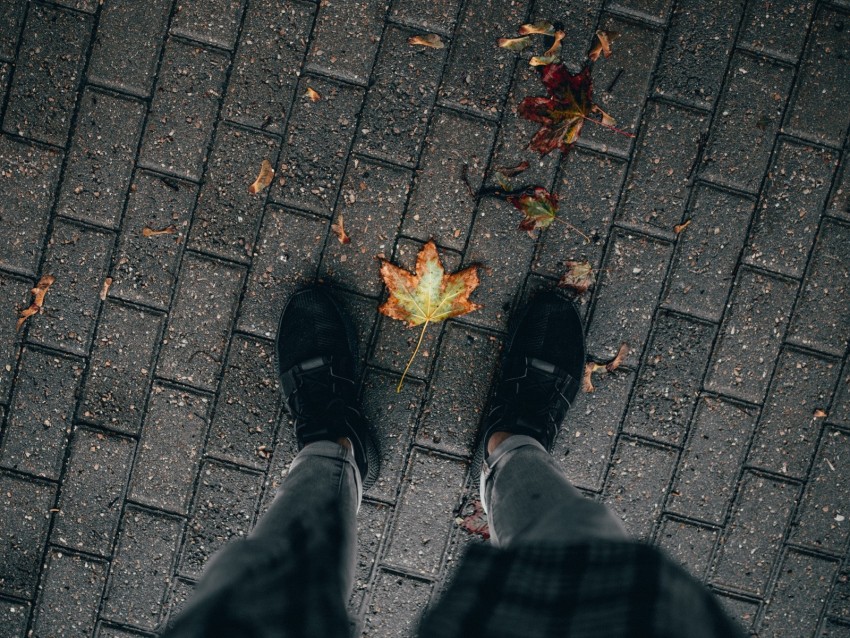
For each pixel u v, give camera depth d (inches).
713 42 74.9
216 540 76.9
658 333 76.2
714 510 77.2
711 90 75.0
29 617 77.5
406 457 76.9
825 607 77.3
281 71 74.7
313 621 38.9
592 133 75.0
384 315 76.2
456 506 77.0
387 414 76.7
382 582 77.4
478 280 75.7
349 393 74.7
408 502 77.0
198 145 75.0
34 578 77.4
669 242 75.7
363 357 76.6
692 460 76.9
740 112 75.1
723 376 76.4
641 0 74.5
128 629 77.5
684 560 77.6
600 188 75.4
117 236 75.5
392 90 74.9
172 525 76.8
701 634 32.3
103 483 76.7
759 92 75.1
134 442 76.5
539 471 61.1
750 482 77.0
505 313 76.2
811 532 77.2
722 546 77.4
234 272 75.5
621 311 76.2
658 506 77.3
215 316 75.8
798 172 75.4
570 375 75.0
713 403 76.5
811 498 77.0
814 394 76.4
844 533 77.1
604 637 32.6
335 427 69.8
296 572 43.3
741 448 76.8
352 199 75.3
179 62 74.6
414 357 76.3
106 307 75.7
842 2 74.7
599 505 49.9
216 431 76.3
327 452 65.5
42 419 76.4
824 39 75.0
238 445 76.4
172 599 77.4
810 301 75.9
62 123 75.0
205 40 74.5
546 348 74.8
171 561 77.0
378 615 77.4
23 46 74.8
